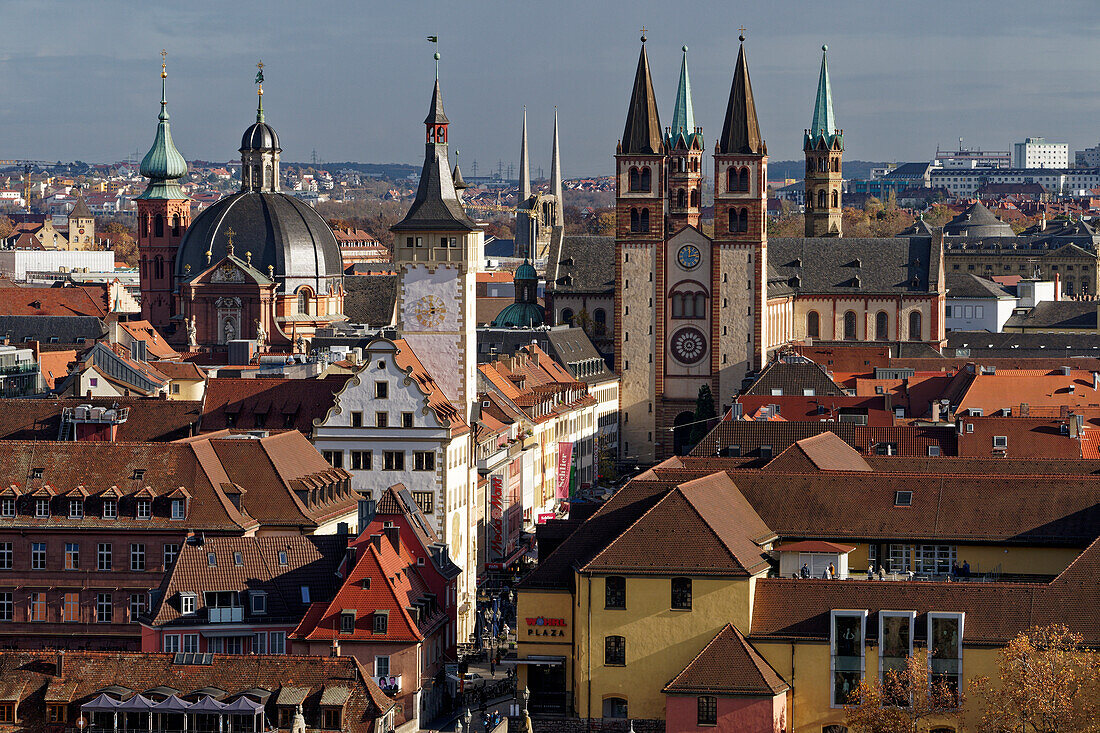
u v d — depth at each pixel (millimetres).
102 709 199750
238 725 198625
